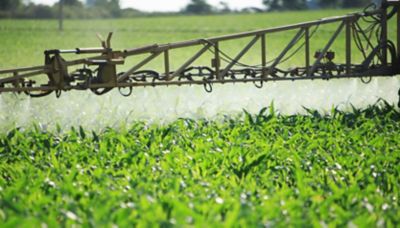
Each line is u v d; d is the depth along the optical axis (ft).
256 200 29.45
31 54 135.95
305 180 32.27
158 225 25.16
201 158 36.81
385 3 55.72
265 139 42.88
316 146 40.40
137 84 48.70
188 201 28.78
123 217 25.86
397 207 30.37
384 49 56.18
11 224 24.79
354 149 39.91
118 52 47.93
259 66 52.44
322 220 27.22
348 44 55.16
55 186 31.35
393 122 48.32
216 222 24.93
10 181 35.24
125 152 38.45
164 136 43.24
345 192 30.42
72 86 46.85
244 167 35.63
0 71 45.19
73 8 310.86
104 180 31.48
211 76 51.26
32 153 40.09
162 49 49.42
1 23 255.29
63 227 26.02
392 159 37.29
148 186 30.19
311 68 54.13
